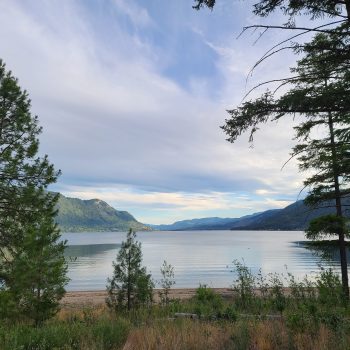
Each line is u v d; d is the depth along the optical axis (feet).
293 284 52.42
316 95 16.88
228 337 21.94
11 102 53.21
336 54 16.35
